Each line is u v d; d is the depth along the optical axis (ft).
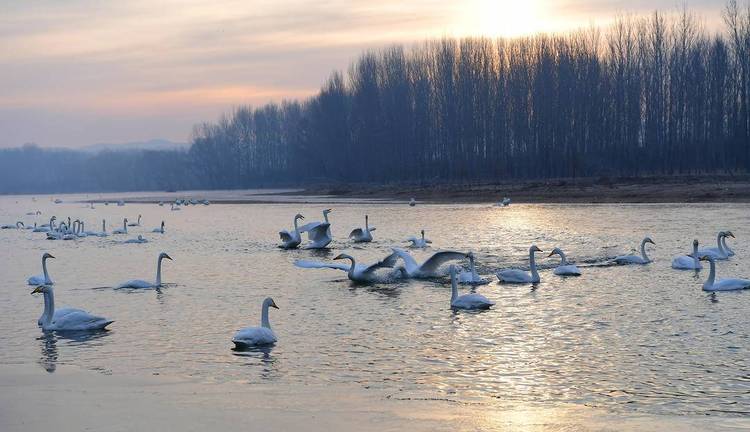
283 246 136.77
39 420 44.09
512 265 103.19
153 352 59.77
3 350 61.36
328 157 439.63
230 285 92.38
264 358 57.36
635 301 75.92
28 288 94.48
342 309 75.51
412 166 378.73
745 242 122.62
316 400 47.16
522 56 331.36
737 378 50.31
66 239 172.04
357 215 219.41
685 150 295.89
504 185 298.35
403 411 44.91
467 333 63.93
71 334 66.69
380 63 396.98
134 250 141.38
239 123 644.69
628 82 304.09
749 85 287.07
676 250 114.93
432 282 91.25
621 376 51.26
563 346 59.11
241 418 43.96
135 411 45.44
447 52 359.05
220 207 316.60
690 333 62.39
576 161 304.30
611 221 164.76
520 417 43.70
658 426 42.04
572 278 91.04
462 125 347.97
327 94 433.89
